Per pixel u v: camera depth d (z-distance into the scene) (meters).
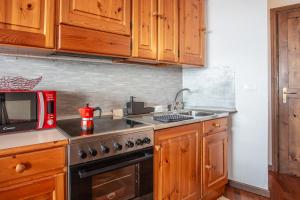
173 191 1.63
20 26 1.14
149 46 1.78
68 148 1.09
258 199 2.12
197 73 2.59
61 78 1.67
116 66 2.00
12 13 1.11
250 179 2.28
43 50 1.31
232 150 2.39
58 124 1.49
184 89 2.56
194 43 2.21
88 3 1.38
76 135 1.15
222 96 2.42
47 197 1.04
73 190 1.10
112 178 1.34
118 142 1.28
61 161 1.07
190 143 1.77
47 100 1.31
